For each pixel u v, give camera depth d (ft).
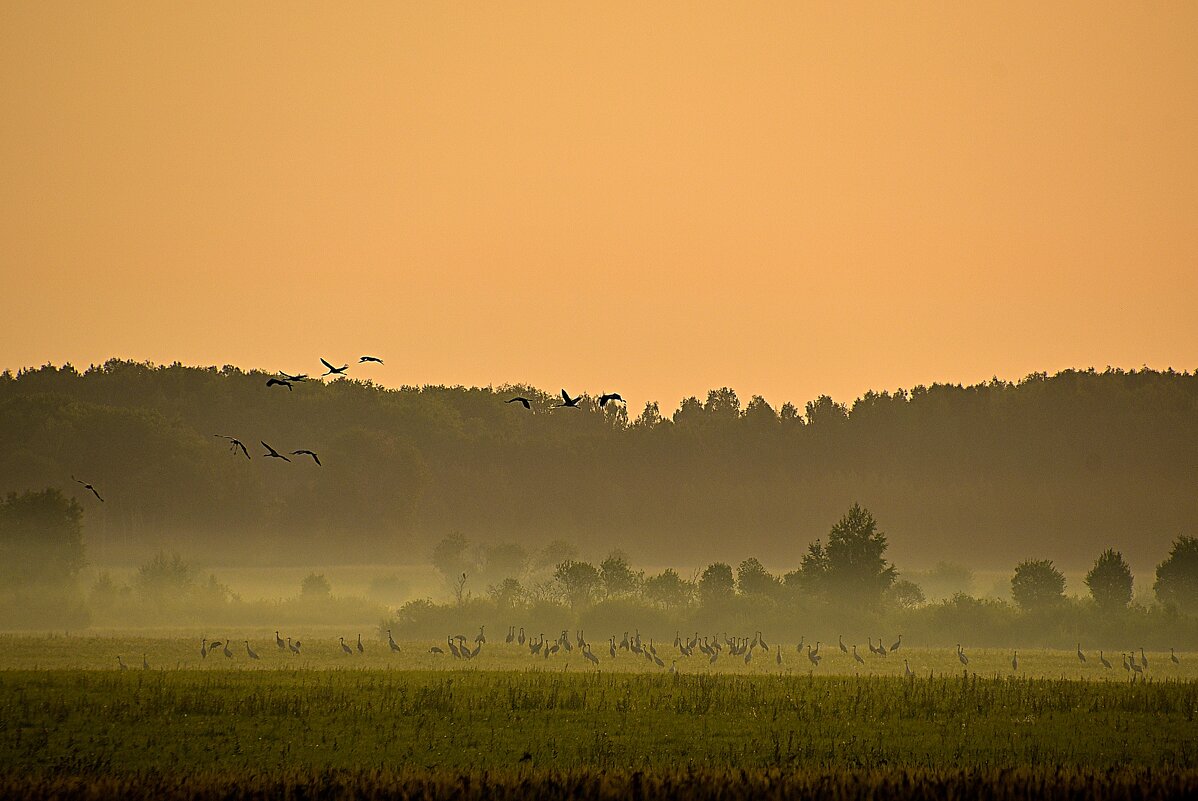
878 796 371.56
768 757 450.30
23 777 402.72
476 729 499.92
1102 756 458.09
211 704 541.75
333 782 382.01
